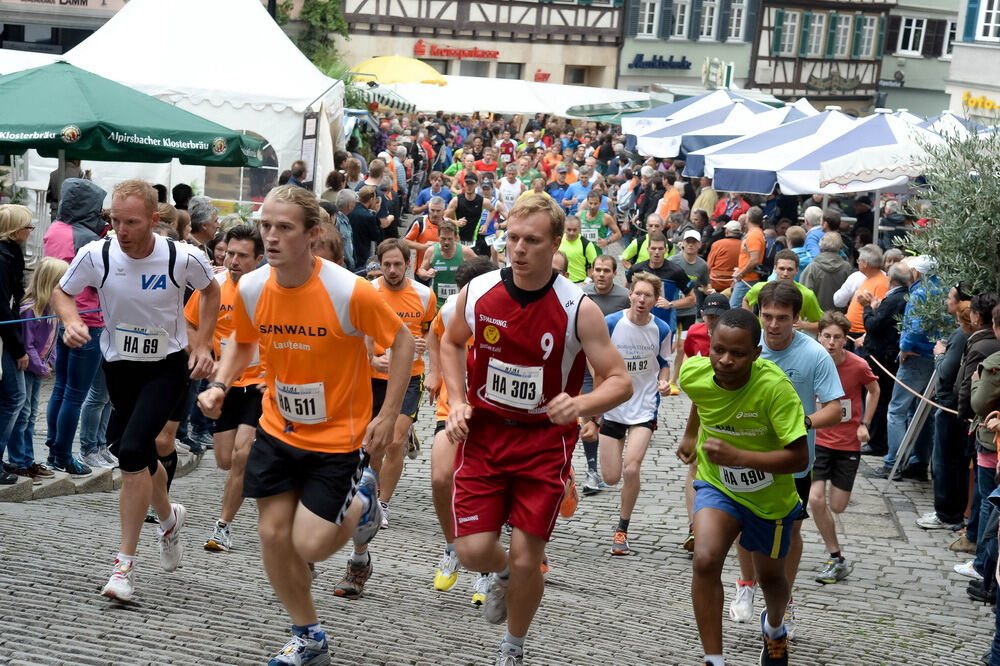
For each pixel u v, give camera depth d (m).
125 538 6.14
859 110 63.69
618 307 11.48
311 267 5.04
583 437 9.95
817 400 7.57
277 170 21.91
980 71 34.25
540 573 5.25
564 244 16.47
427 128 39.16
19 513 8.55
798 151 21.86
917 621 8.66
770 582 6.31
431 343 8.45
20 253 8.77
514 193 26.75
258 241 8.49
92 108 13.10
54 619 5.73
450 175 33.91
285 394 5.14
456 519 5.28
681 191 26.77
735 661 6.92
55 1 36.78
